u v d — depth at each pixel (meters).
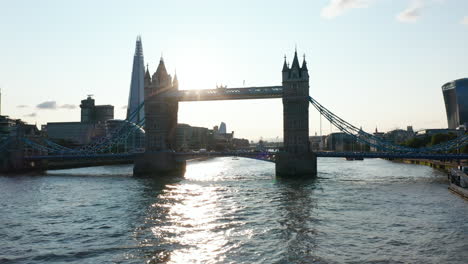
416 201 78.12
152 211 70.56
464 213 66.12
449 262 42.56
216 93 155.50
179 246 49.03
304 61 141.38
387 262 42.66
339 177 129.12
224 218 64.00
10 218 66.56
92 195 92.06
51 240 52.66
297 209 70.62
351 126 144.50
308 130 139.12
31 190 102.94
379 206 73.06
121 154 158.62
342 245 48.66
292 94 140.50
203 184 113.06
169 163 156.50
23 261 44.50
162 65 163.75
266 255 45.25
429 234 53.28
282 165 137.12
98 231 56.97
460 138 141.25
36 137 189.25
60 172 168.00
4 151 169.75
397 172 148.50
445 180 115.88
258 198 83.88
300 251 46.47
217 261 43.53
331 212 67.81
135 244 50.12
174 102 170.00
